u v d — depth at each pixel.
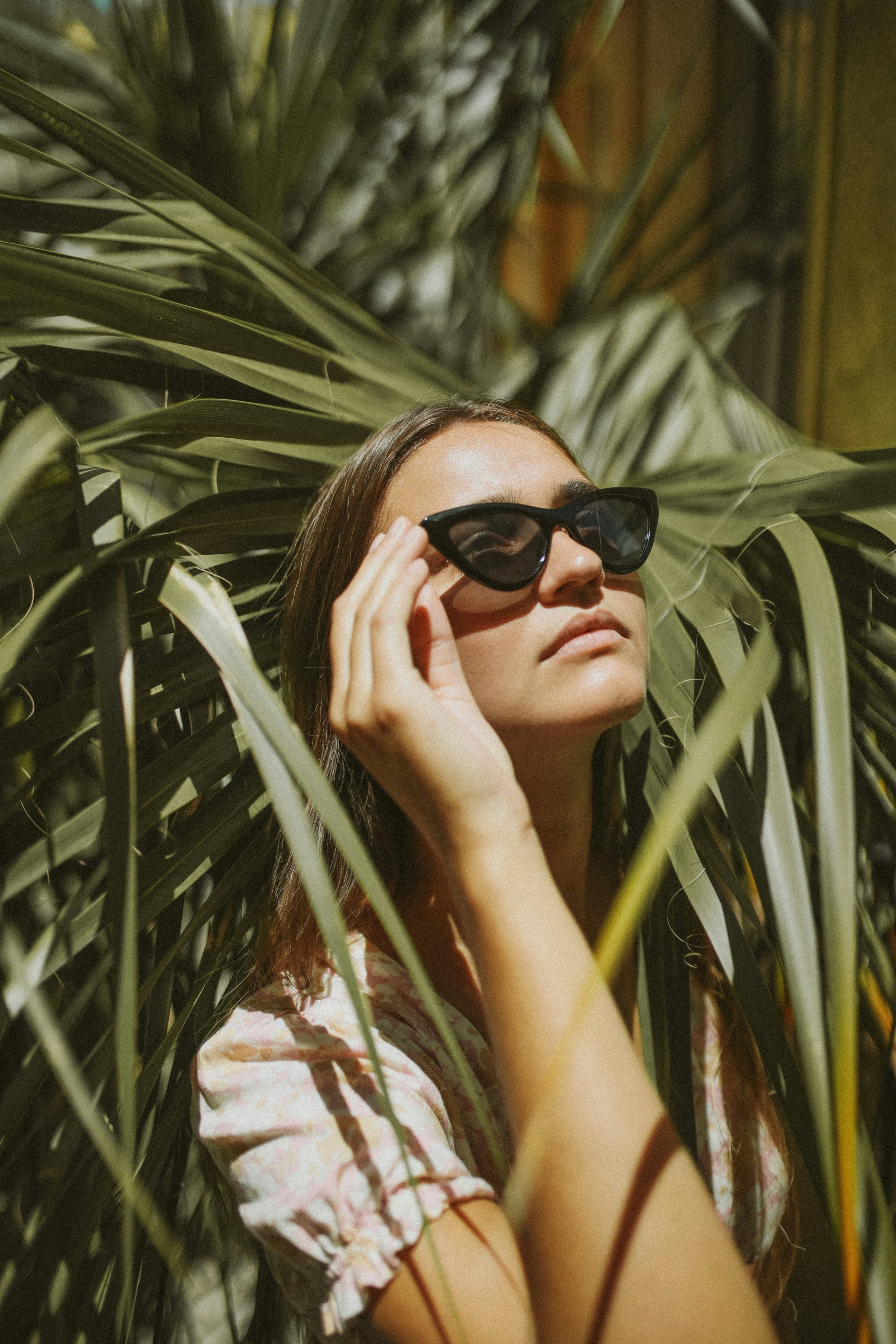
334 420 0.62
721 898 0.49
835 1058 0.31
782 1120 0.59
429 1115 0.43
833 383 1.35
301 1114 0.42
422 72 1.22
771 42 1.20
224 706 0.57
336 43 1.00
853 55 1.27
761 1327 0.33
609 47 1.88
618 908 0.26
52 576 0.48
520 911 0.37
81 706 0.46
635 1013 0.55
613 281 1.39
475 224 1.26
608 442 1.00
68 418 0.95
